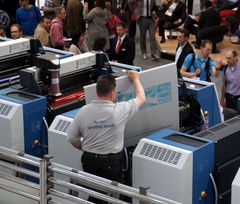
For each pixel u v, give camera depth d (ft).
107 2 40.01
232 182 13.74
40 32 32.94
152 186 14.43
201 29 43.01
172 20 46.19
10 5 41.16
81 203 12.53
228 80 28.32
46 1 42.65
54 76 18.57
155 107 16.34
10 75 21.57
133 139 16.15
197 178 14.25
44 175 12.75
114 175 15.12
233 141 15.40
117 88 15.48
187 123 18.95
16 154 13.29
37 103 17.67
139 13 41.16
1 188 13.94
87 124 14.97
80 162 16.37
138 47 46.06
